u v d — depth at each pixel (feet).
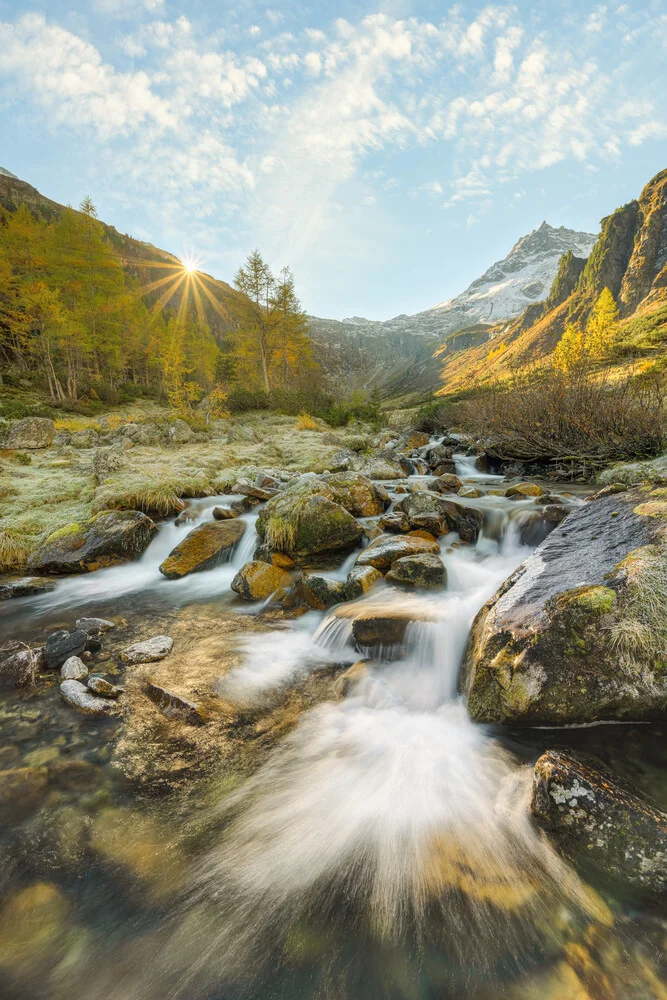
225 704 11.32
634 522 11.64
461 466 48.16
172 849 7.23
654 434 31.40
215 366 160.04
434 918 6.08
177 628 16.03
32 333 114.52
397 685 11.94
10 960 5.66
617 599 9.18
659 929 5.61
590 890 6.15
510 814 7.39
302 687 12.16
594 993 5.08
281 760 9.32
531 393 41.22
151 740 9.96
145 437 58.70
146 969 5.57
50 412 78.18
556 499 24.80
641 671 8.57
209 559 22.02
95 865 6.92
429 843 7.18
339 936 5.91
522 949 5.61
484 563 18.75
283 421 92.32
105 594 19.54
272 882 6.69
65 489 32.78
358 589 16.29
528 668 9.20
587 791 6.96
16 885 6.57
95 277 112.98
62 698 11.55
